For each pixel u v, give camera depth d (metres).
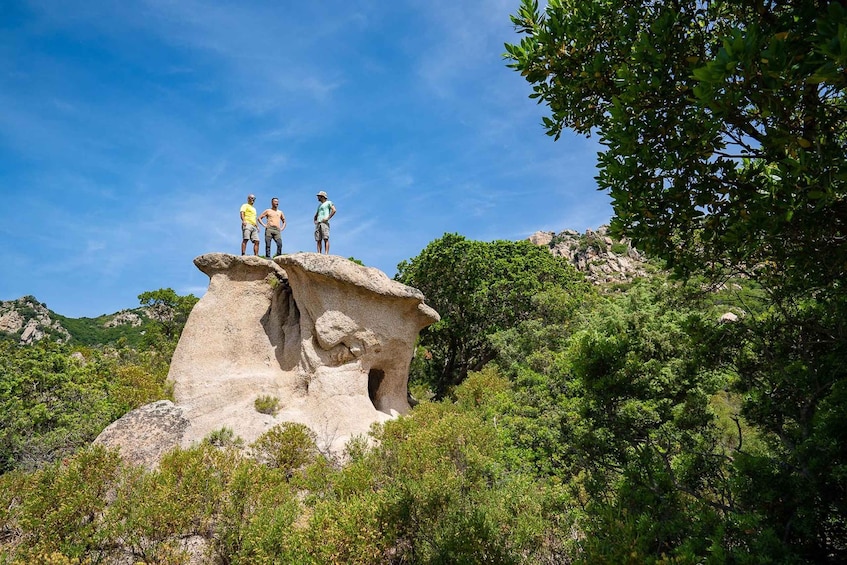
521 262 23.70
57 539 6.29
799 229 4.16
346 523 6.02
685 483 6.02
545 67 5.48
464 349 24.44
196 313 12.84
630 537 4.45
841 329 4.93
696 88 3.57
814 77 2.98
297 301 12.76
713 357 6.12
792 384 5.31
